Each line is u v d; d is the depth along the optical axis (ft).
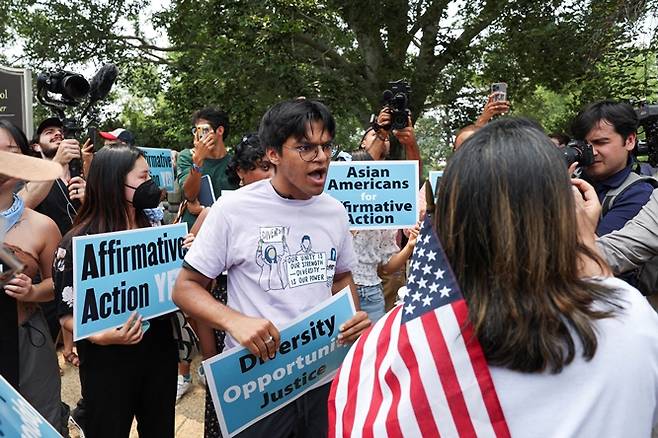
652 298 7.49
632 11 31.45
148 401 8.12
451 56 37.19
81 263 6.99
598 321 3.24
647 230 6.33
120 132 15.01
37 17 43.34
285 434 6.97
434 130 90.27
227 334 7.02
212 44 38.70
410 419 3.47
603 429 3.17
